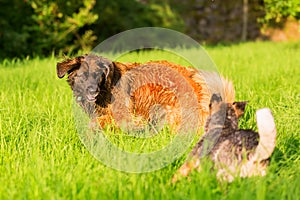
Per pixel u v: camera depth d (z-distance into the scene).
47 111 10.51
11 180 6.88
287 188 6.45
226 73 15.14
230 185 6.51
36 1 25.48
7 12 25.55
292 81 13.87
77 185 6.61
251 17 36.62
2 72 17.17
